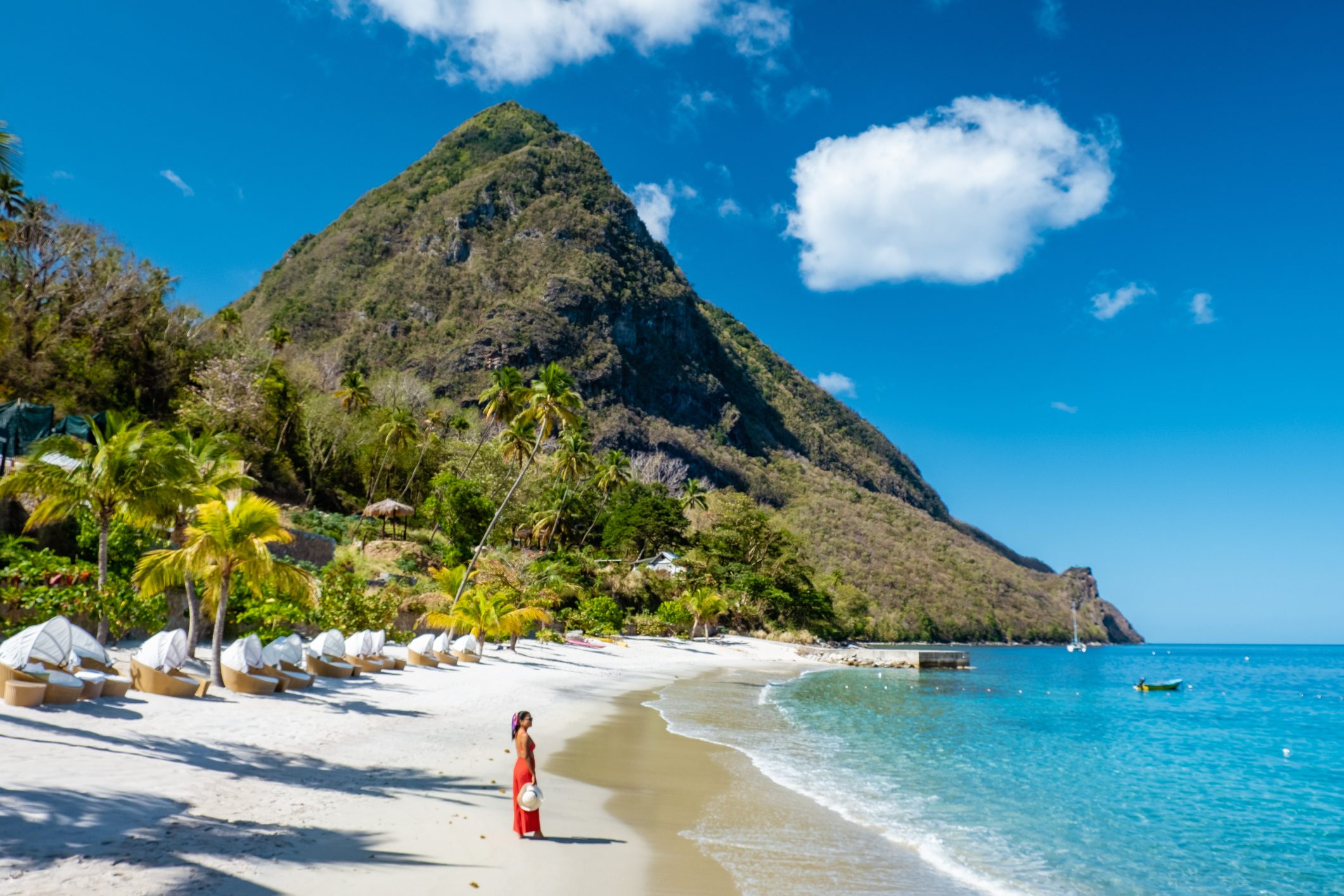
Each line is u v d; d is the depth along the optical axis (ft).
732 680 139.03
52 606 61.05
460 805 33.47
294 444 217.97
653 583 258.57
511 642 125.29
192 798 29.48
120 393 168.55
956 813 45.44
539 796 30.58
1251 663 441.27
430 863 25.70
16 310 140.46
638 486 349.82
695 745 61.77
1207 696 177.99
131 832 24.59
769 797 44.29
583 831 32.83
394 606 105.09
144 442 70.44
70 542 81.56
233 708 50.03
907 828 40.37
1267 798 58.80
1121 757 76.07
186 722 43.65
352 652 77.77
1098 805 52.24
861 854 34.04
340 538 178.40
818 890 28.25
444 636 101.30
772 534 345.92
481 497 216.74
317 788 33.78
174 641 51.83
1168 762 75.56
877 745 70.79
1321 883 37.14
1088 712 124.57
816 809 42.57
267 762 37.50
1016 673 242.17
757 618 311.06
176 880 21.07
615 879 26.66
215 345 201.05
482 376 638.94
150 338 176.76
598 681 108.27
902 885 30.19
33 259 146.41
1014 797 52.24
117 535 81.61
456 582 119.85
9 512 77.71
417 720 56.24
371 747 44.45
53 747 33.50
